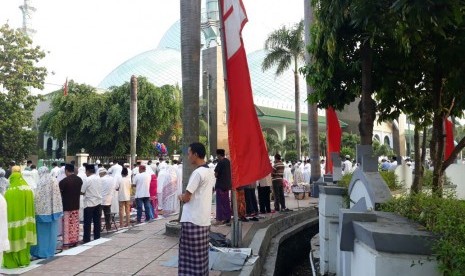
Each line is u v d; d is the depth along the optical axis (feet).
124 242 26.68
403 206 12.30
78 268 20.08
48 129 101.19
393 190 23.24
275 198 42.09
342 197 21.62
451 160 19.98
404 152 141.59
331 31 18.70
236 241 23.52
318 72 23.21
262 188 40.47
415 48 20.77
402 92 24.52
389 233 9.08
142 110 94.73
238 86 23.09
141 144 98.37
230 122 23.00
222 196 33.32
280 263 30.71
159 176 48.08
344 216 11.08
